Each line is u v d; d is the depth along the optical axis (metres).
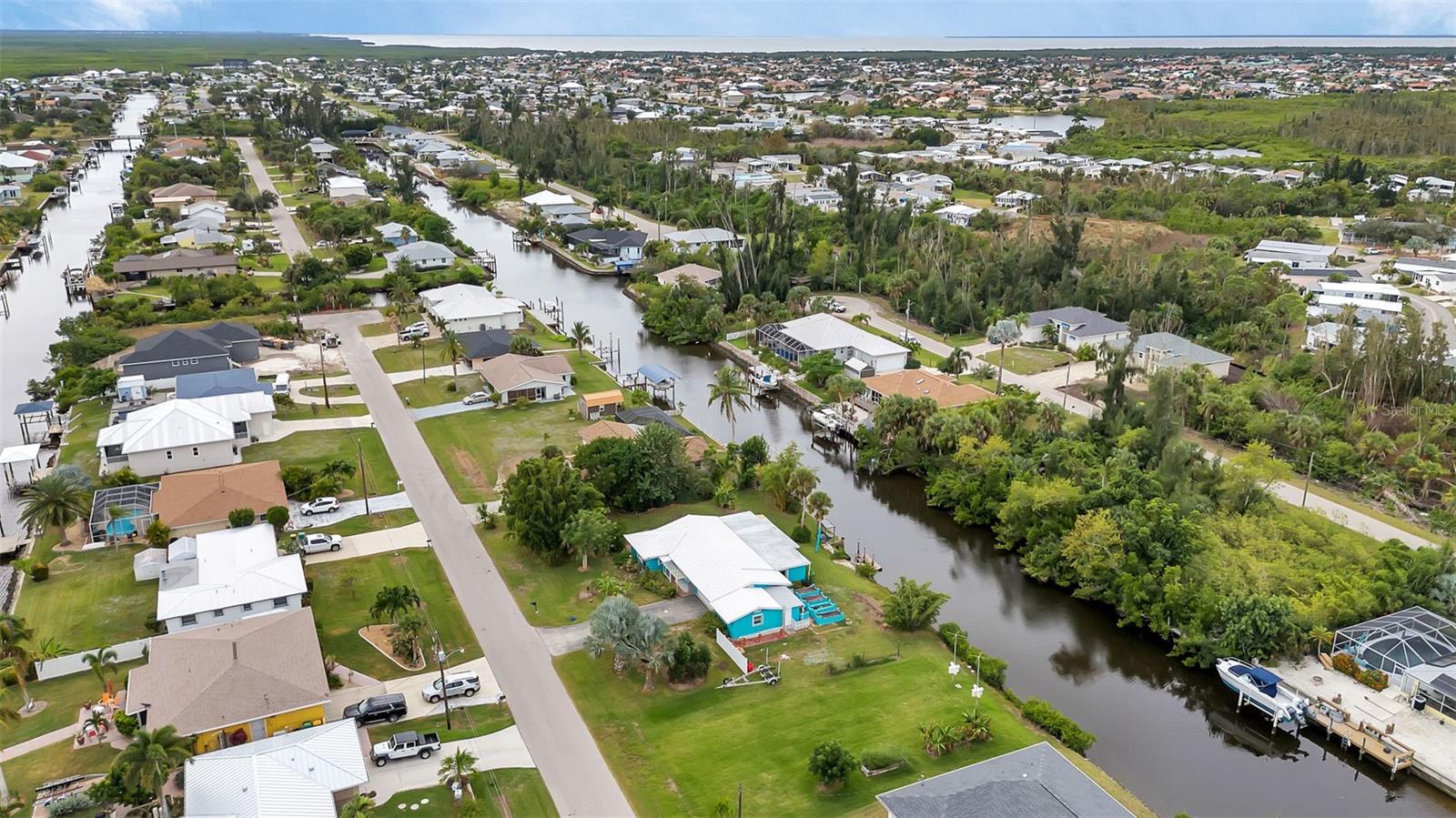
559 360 153.88
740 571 93.19
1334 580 93.38
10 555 102.25
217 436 120.00
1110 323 178.25
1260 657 87.44
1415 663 83.25
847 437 140.12
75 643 85.12
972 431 122.06
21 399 146.75
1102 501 103.81
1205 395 139.12
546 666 84.38
